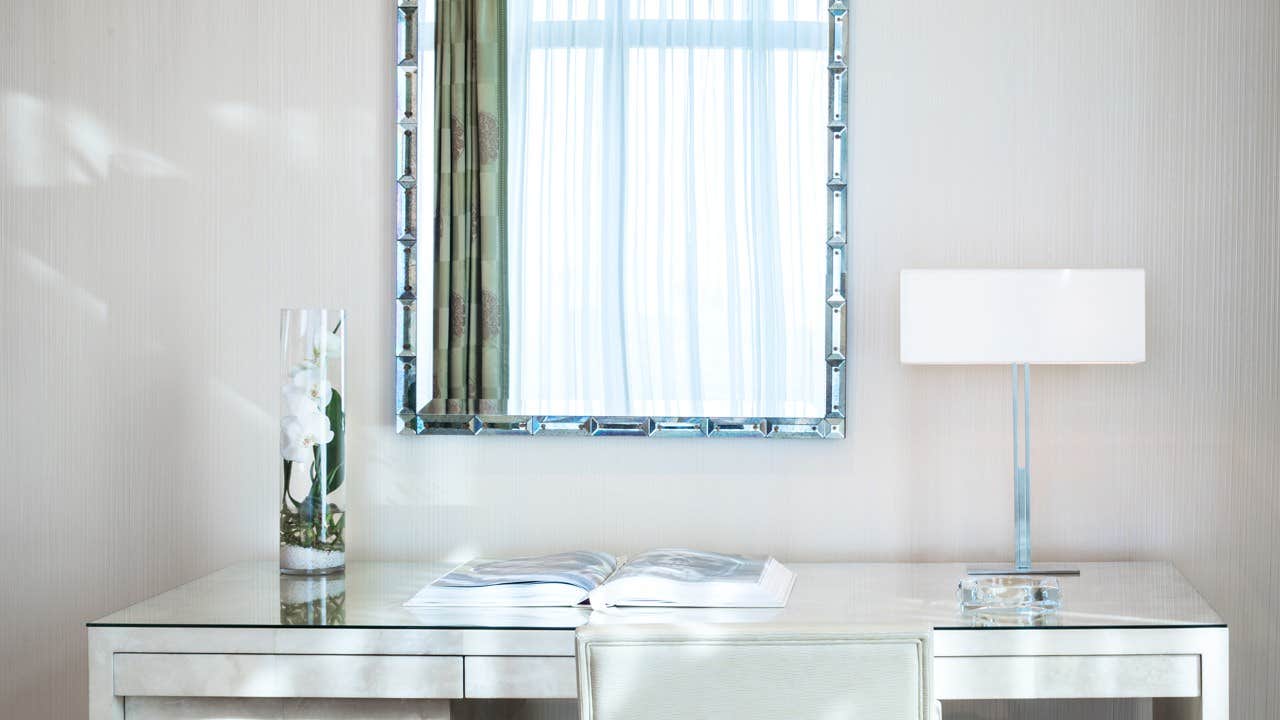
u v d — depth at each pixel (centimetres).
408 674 188
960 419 248
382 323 254
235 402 255
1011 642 186
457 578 212
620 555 250
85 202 256
